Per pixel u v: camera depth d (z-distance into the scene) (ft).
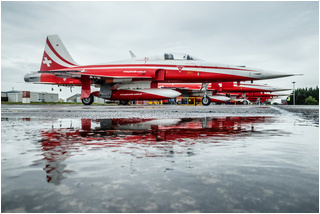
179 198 2.55
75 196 2.63
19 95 196.75
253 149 5.28
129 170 3.63
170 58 50.44
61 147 5.51
